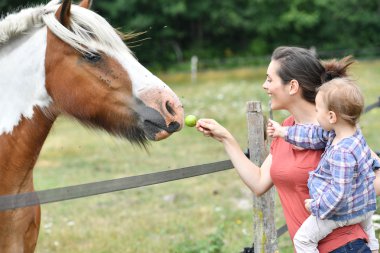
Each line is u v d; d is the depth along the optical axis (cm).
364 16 3050
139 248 571
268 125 294
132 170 952
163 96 286
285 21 2953
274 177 295
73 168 977
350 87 265
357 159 262
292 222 293
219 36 3120
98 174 928
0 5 1941
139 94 284
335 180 260
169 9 2722
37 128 292
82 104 285
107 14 2711
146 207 738
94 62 283
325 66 299
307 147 283
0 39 286
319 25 3069
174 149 1119
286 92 294
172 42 2945
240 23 2972
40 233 629
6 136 287
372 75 2066
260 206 356
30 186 303
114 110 286
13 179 291
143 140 292
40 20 288
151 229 641
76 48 279
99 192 270
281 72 293
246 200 757
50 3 304
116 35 289
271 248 361
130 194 805
